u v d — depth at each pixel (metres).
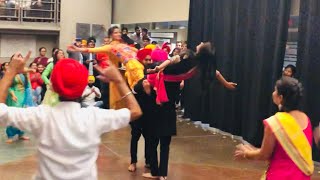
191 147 6.84
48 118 2.06
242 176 5.46
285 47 6.42
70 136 2.05
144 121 4.96
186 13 9.29
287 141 2.76
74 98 2.12
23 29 11.66
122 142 6.93
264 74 6.70
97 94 8.12
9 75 2.16
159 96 4.60
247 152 2.98
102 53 5.15
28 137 7.05
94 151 2.11
